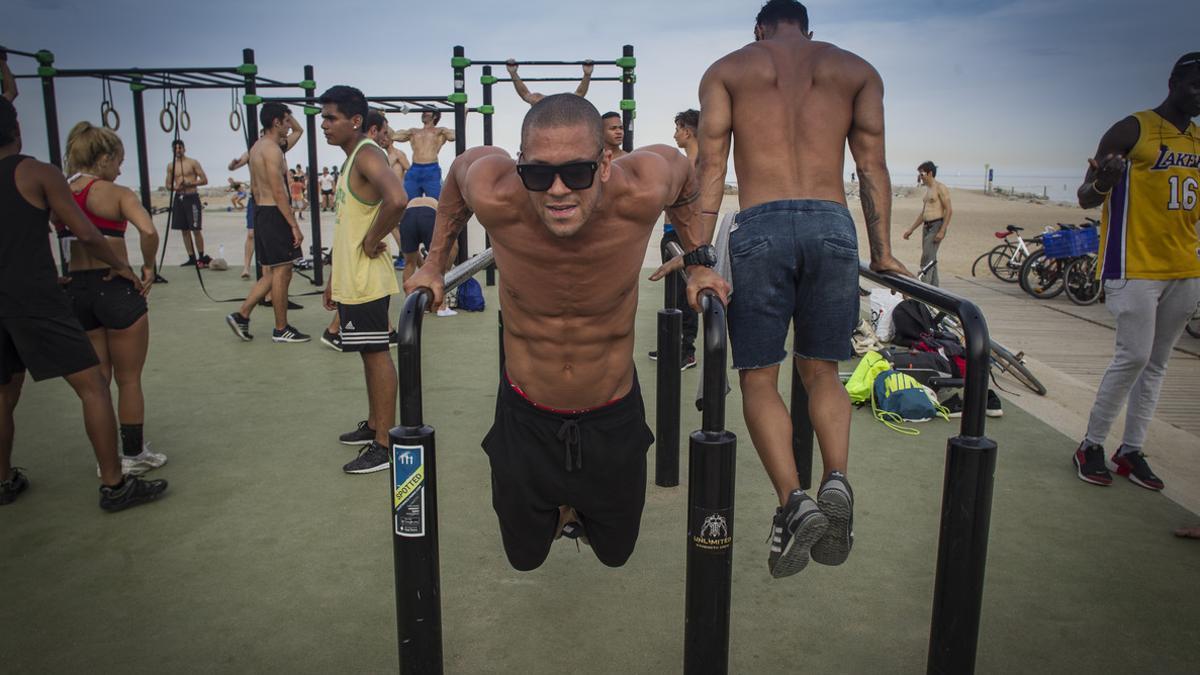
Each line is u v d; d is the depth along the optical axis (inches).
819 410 93.7
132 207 144.6
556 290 77.8
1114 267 143.5
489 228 76.4
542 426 84.8
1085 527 131.0
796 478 89.8
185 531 129.0
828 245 92.5
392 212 145.9
